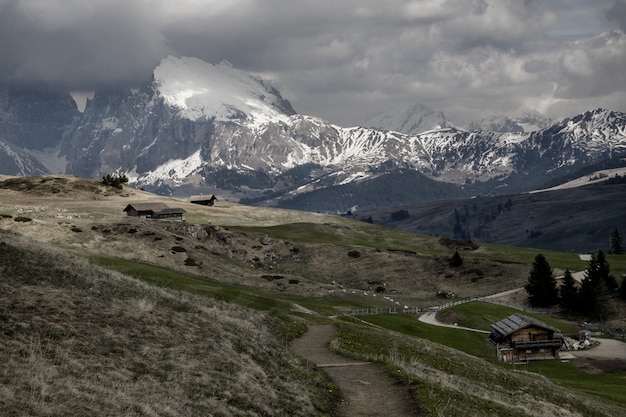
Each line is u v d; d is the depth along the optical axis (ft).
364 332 200.44
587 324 422.82
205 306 163.53
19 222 394.52
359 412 100.53
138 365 88.69
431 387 116.16
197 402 81.71
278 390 102.17
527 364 325.21
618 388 256.11
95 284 123.65
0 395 64.13
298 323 204.44
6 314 88.58
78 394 70.79
